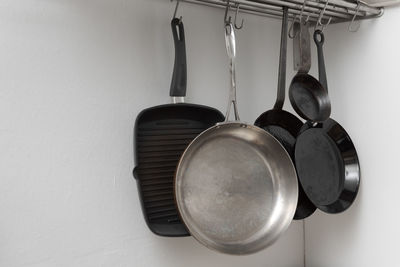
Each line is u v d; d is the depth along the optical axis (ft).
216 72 2.70
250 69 2.91
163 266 2.46
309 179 2.60
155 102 2.41
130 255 2.31
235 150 2.41
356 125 2.92
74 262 2.10
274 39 3.06
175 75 2.30
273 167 2.49
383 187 2.77
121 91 2.27
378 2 2.60
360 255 2.93
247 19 2.87
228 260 2.81
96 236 2.18
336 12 2.71
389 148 2.73
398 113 2.67
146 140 2.26
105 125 2.21
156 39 2.40
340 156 2.86
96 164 2.18
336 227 3.09
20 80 1.93
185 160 2.24
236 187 2.36
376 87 2.78
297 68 2.79
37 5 1.97
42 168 2.00
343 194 2.81
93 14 2.15
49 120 2.02
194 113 2.43
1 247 1.88
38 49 1.98
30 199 1.96
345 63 2.97
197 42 2.59
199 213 2.23
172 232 2.16
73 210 2.10
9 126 1.90
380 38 2.74
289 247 3.24
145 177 2.24
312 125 2.62
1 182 1.88
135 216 2.33
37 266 1.98
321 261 3.22
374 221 2.84
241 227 2.33
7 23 1.89
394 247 2.72
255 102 2.96
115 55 2.24
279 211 2.44
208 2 2.42
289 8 2.53
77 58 2.10
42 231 2.00
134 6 2.30
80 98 2.12
